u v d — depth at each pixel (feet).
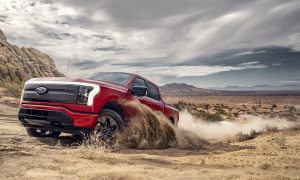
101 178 11.89
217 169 15.05
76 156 16.10
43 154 15.93
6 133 24.14
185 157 18.93
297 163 17.24
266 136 40.24
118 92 23.21
